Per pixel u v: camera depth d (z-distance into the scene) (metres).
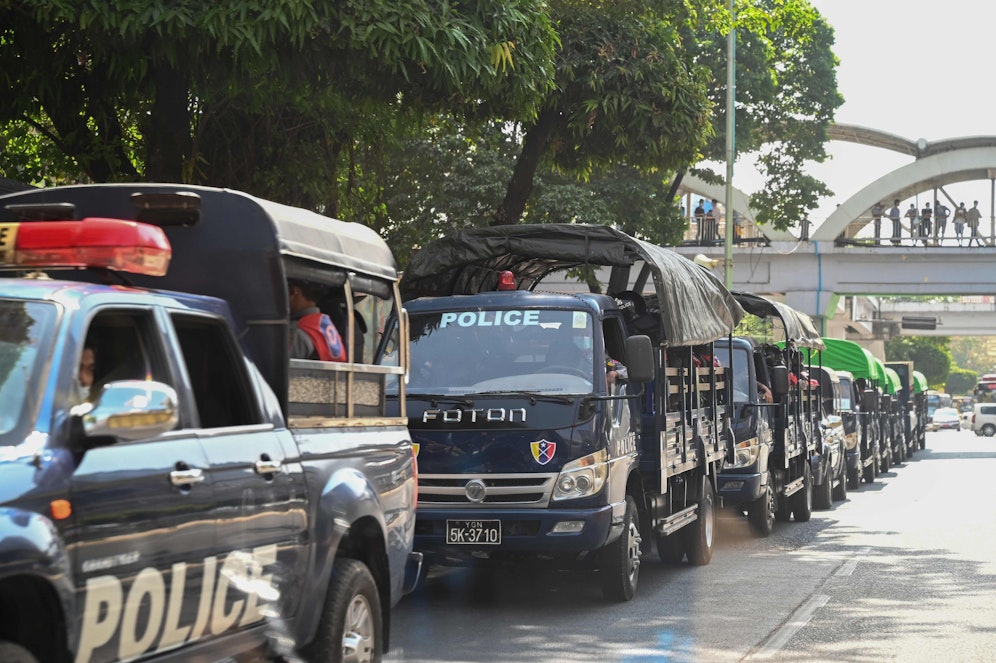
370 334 7.34
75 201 6.34
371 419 7.04
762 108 41.44
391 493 7.04
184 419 5.13
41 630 4.24
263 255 5.97
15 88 13.31
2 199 6.42
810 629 9.91
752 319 43.25
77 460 4.37
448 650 8.95
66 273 5.92
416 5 12.65
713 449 14.52
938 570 13.63
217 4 11.52
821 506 22.72
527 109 14.87
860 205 52.44
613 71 18.80
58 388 4.46
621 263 12.88
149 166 13.82
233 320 5.80
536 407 10.71
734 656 8.80
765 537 17.56
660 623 10.16
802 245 51.75
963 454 50.06
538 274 14.38
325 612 6.19
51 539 4.09
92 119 14.95
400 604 11.16
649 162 20.06
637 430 11.93
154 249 5.20
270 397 5.84
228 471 5.22
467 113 16.06
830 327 75.88
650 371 10.76
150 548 4.62
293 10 11.76
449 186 27.50
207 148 15.39
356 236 7.14
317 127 16.17
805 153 42.56
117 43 11.91
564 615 10.54
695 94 19.59
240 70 12.56
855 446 28.34
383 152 18.53
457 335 11.41
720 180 42.91
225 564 5.14
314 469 6.04
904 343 131.75
